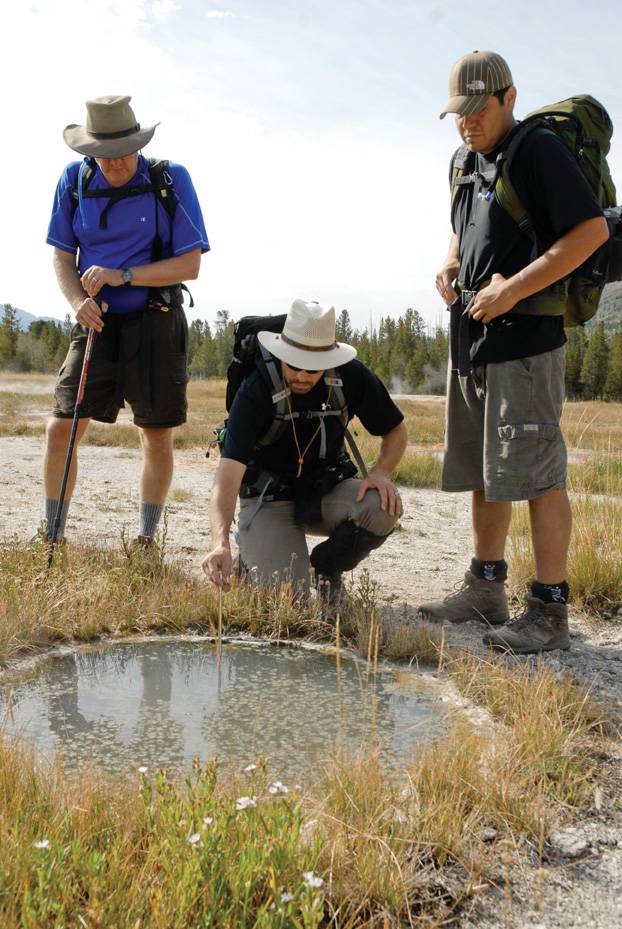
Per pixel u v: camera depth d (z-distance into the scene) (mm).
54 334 104625
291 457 4633
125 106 4961
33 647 4105
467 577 4793
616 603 5160
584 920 2285
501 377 4121
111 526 6973
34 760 2777
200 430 17453
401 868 2377
